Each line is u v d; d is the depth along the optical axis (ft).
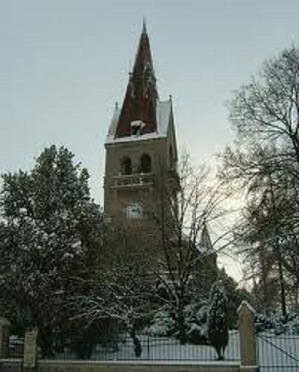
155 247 111.45
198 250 110.93
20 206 90.84
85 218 90.79
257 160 102.83
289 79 104.88
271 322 116.26
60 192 91.66
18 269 85.15
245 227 102.12
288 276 120.67
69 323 83.87
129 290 92.07
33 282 84.02
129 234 113.80
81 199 93.20
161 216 111.14
